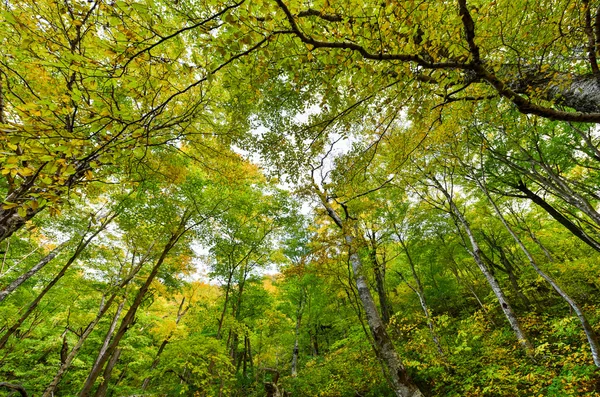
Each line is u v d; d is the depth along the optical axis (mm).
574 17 2744
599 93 2654
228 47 2018
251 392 11641
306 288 15680
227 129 4598
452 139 7277
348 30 2232
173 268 11633
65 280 9500
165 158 5797
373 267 9180
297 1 1952
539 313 11438
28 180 2434
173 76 2248
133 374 12266
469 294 16547
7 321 8820
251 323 13766
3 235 2848
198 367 8281
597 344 5750
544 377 6441
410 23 2188
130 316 7844
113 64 1816
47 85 2236
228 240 11711
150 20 1764
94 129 1817
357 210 8570
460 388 7523
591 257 11719
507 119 6363
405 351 10039
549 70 3137
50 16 2180
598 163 8797
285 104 5590
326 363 11680
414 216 12398
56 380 7168
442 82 2961
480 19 2713
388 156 7348
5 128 1503
